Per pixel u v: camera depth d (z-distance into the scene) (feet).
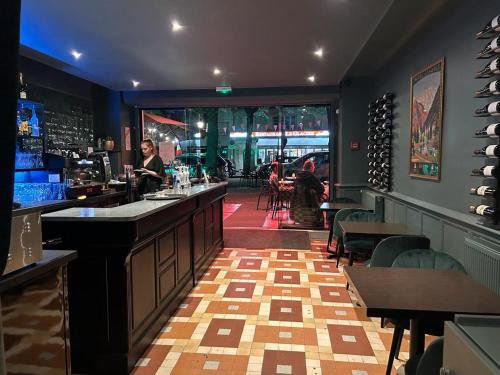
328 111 24.93
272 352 9.04
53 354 5.56
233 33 13.35
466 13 10.59
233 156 36.78
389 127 17.76
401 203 15.92
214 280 14.30
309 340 9.62
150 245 9.61
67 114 19.31
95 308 8.19
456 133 11.21
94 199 18.03
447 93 11.80
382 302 5.66
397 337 7.73
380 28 12.87
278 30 13.12
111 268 8.14
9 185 2.56
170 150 28.25
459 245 10.78
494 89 8.50
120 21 12.16
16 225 4.73
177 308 11.66
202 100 24.13
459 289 6.27
